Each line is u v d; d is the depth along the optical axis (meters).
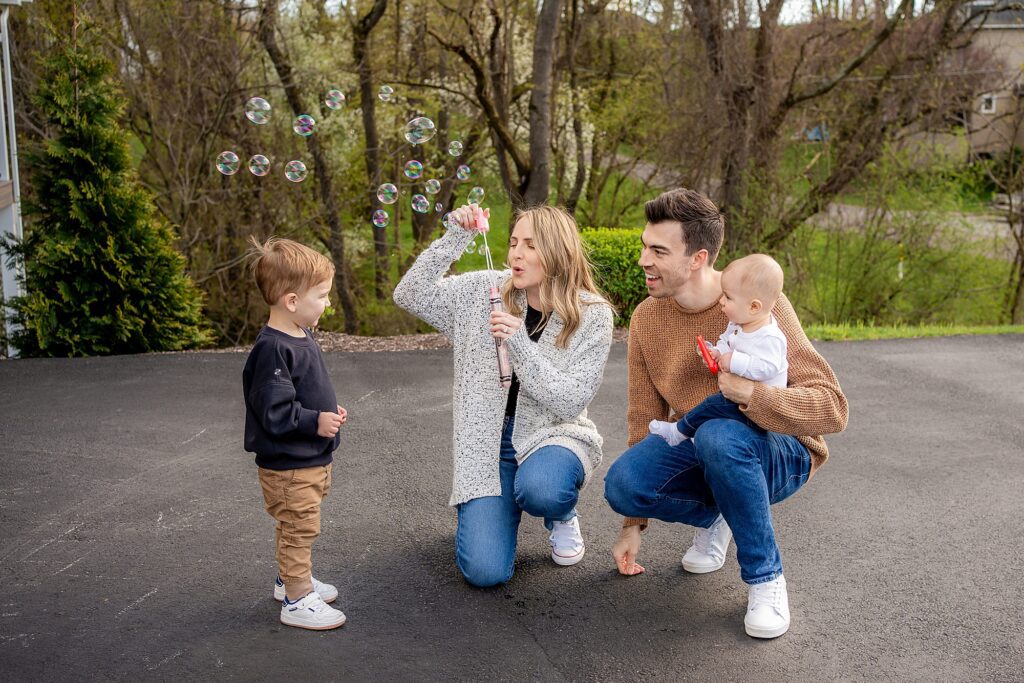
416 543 3.37
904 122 13.02
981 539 3.50
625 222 16.12
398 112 13.85
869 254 12.61
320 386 2.68
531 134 11.05
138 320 7.20
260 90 13.03
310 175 14.10
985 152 13.26
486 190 14.38
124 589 2.95
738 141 12.31
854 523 3.65
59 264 7.04
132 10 11.80
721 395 2.71
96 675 2.43
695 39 13.03
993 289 12.98
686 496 2.91
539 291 3.01
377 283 14.77
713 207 2.77
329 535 3.42
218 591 2.95
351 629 2.71
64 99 7.10
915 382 6.28
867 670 2.53
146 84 12.16
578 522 3.34
